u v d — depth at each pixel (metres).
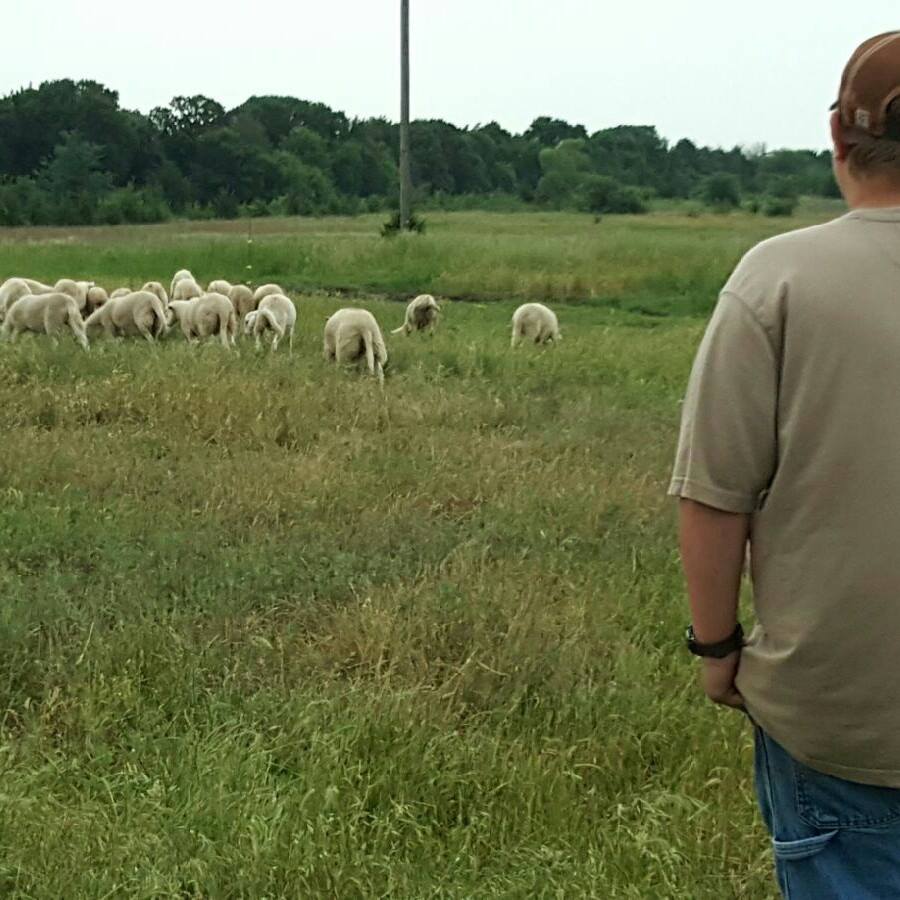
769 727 2.33
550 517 7.43
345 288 27.20
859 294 2.11
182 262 30.22
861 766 2.23
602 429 10.21
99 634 5.31
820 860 2.33
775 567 2.25
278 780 4.31
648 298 24.94
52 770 4.20
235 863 3.66
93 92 100.50
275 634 5.58
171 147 95.56
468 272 27.22
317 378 11.81
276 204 82.56
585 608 5.79
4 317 16.45
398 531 7.10
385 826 3.94
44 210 71.50
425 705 4.68
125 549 6.54
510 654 5.21
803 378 2.13
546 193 86.00
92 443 8.82
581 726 4.65
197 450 8.89
